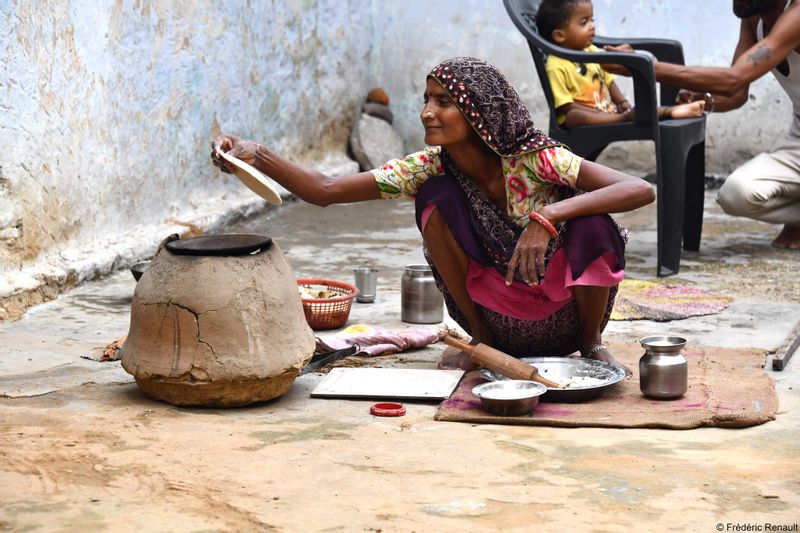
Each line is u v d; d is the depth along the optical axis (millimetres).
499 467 2734
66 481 2611
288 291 3418
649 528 2309
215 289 3258
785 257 6191
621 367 3576
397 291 5344
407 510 2416
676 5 9219
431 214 3613
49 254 5273
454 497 2504
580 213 3354
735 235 6957
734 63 6355
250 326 3279
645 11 9297
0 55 4789
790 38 5785
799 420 3184
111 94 5949
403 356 4086
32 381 3594
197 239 3510
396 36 10055
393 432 3072
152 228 6457
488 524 2330
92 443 2916
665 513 2398
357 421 3197
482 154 3502
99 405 3334
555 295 3568
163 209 6719
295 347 3383
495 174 3543
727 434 3045
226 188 7688
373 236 7074
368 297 5039
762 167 6203
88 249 5668
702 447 2914
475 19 9820
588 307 3605
